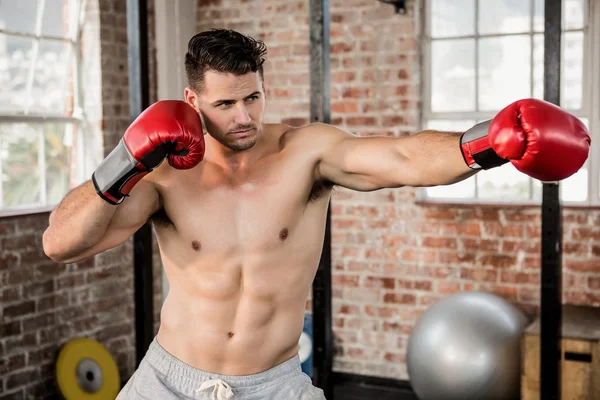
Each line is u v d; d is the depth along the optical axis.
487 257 4.54
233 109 1.80
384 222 4.74
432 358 3.87
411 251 4.70
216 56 1.77
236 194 1.94
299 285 1.98
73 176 4.62
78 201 1.80
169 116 1.70
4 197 4.21
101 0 4.57
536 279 4.44
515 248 4.47
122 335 4.84
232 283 1.94
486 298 4.07
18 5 4.23
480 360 3.78
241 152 1.96
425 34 4.72
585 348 3.77
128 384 2.09
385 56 4.68
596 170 4.39
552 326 2.92
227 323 1.96
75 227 1.80
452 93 4.71
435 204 4.61
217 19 5.09
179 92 5.06
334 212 4.86
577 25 4.39
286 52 4.93
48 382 4.34
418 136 1.76
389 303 4.77
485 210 4.52
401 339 4.76
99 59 4.58
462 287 4.61
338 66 4.78
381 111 4.71
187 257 1.97
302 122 4.93
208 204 1.94
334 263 4.89
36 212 4.24
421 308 4.70
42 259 4.28
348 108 4.79
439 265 4.64
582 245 4.35
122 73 4.76
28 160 4.34
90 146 4.65
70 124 4.59
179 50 5.04
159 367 2.02
